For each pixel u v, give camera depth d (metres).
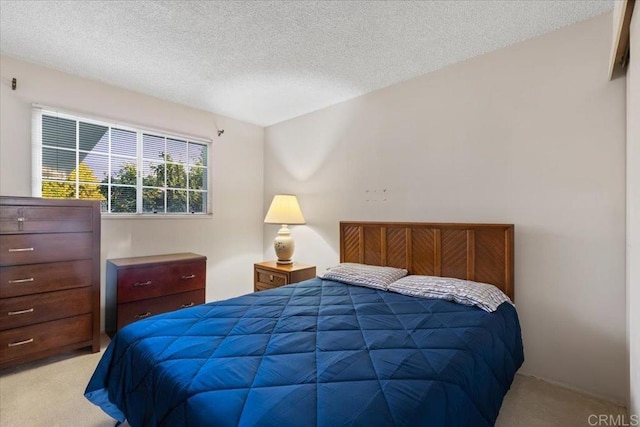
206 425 0.90
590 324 1.94
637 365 1.34
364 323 1.61
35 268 2.23
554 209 2.07
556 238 2.06
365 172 3.10
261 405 0.93
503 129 2.28
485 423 1.23
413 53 2.35
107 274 2.89
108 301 2.85
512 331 1.88
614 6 1.63
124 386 1.38
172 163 3.42
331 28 2.04
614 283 1.86
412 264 2.65
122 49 2.31
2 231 2.10
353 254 3.05
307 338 1.41
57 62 2.51
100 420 1.69
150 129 3.19
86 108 2.79
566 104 2.03
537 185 2.13
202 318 1.68
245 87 2.97
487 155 2.35
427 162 2.67
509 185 2.25
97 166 2.91
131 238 3.09
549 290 2.08
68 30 2.07
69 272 2.38
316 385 1.03
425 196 2.67
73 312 2.40
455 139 2.51
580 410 1.78
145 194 3.23
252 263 4.05
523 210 2.19
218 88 3.01
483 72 2.37
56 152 2.68
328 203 3.43
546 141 2.10
